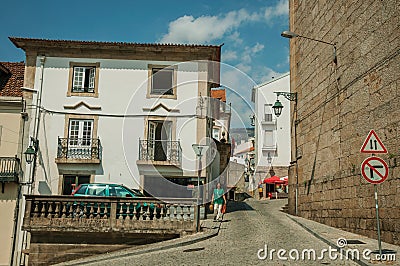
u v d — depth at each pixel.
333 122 15.56
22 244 18.70
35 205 14.14
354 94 13.81
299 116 19.72
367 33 13.03
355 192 13.46
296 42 20.44
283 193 32.78
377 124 12.23
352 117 13.93
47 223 13.95
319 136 17.02
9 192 19.31
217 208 16.78
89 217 14.01
